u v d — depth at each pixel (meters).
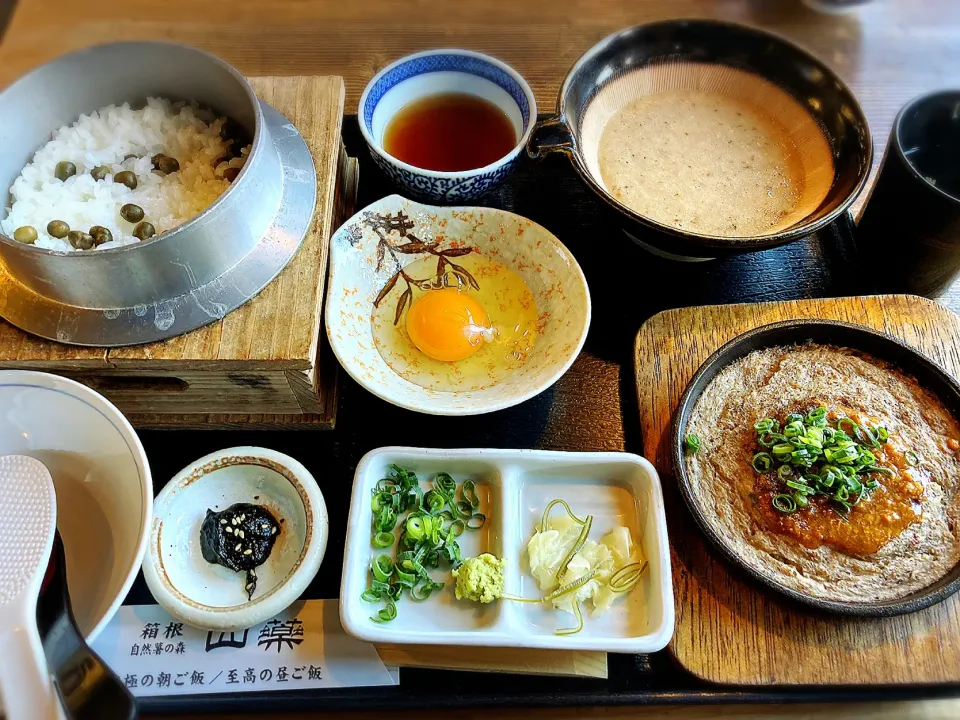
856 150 0.34
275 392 0.32
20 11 0.49
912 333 0.35
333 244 0.34
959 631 0.29
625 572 0.30
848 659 0.28
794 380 0.33
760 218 0.36
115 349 0.29
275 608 0.28
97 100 0.35
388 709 0.28
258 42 0.48
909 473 0.30
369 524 0.30
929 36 0.48
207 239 0.29
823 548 0.29
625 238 0.39
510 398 0.31
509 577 0.29
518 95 0.39
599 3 0.50
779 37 0.37
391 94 0.40
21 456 0.27
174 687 0.28
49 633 0.25
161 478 0.33
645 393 0.34
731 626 0.29
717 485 0.31
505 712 0.29
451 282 0.37
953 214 0.31
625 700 0.28
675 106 0.40
